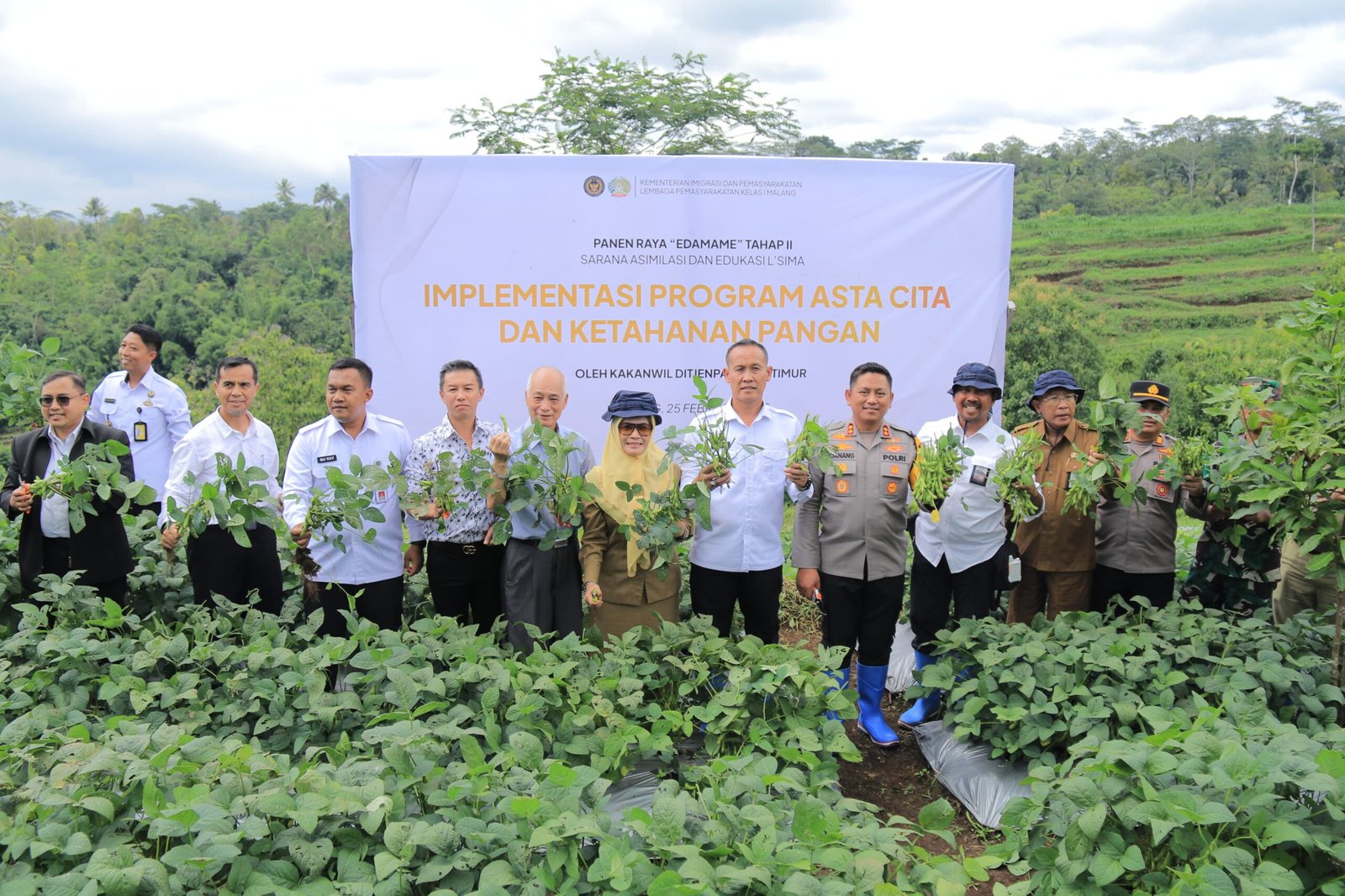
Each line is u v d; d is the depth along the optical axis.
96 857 2.84
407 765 3.48
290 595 6.06
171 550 5.31
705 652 4.62
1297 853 3.26
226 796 3.22
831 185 7.61
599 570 5.11
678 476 5.11
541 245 7.46
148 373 7.45
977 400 5.25
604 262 7.52
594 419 7.66
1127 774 3.37
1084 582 5.57
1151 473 5.36
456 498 5.22
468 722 4.24
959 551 5.39
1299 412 4.66
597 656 4.78
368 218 7.34
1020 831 3.46
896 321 7.77
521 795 3.31
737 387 5.23
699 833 3.18
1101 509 5.70
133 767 3.26
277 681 4.34
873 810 3.66
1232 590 5.87
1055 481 5.49
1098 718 4.47
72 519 5.02
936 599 5.53
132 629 4.98
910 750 5.54
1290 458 4.77
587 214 7.47
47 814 3.16
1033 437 5.21
